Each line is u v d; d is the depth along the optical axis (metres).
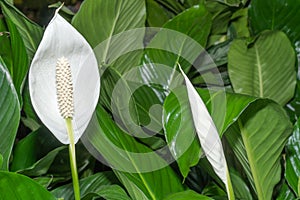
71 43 1.10
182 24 1.48
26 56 1.35
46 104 1.11
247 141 1.27
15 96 1.28
